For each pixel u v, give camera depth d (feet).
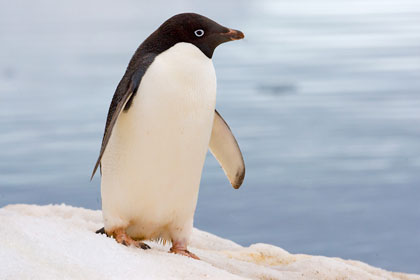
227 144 28.22
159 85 22.18
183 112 22.43
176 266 20.47
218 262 26.78
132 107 22.40
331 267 28.12
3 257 17.34
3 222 19.58
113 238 22.24
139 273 18.85
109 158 23.31
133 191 23.15
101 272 18.29
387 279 28.27
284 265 28.81
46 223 20.61
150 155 22.58
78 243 19.66
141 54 23.25
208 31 22.99
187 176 23.35
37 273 16.92
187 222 24.49
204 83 22.80
